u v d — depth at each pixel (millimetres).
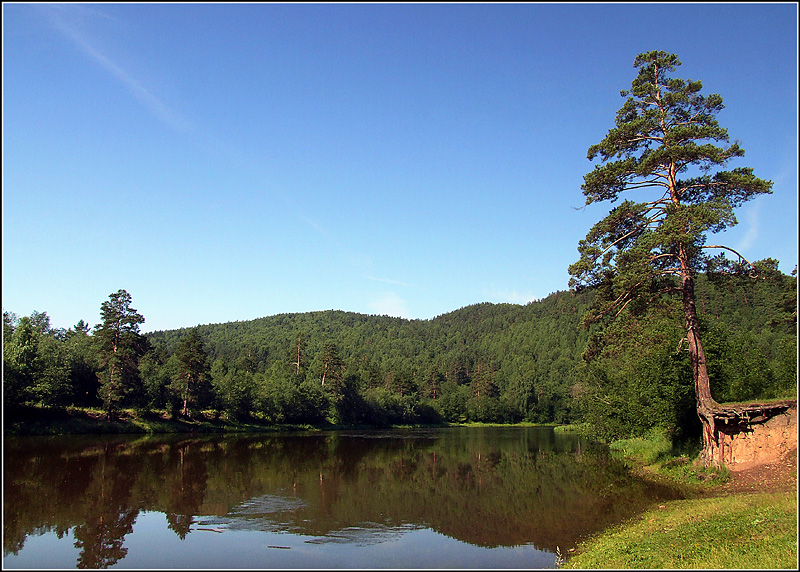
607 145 27031
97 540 17953
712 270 24766
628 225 26531
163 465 35594
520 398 142625
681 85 26594
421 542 17859
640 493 23734
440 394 151750
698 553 12555
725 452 24656
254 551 16828
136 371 66938
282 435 74625
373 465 39188
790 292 23297
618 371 42719
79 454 39781
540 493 26438
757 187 23328
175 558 16062
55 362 62781
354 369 152250
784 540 11820
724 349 31516
